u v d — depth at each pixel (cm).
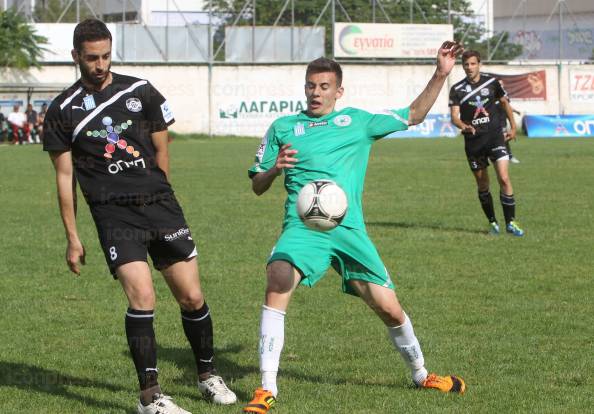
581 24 10075
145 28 7862
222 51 8000
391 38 8238
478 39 8650
